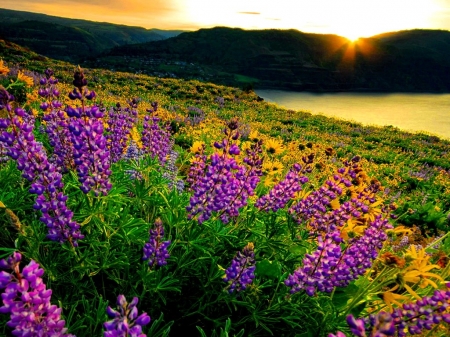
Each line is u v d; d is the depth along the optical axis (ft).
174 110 74.64
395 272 8.45
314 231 10.45
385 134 108.99
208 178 8.52
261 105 132.98
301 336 8.29
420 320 6.61
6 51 155.33
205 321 8.74
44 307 4.51
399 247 13.91
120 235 8.52
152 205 10.13
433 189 49.88
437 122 294.25
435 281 9.81
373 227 9.59
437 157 83.56
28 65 124.98
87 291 7.92
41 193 6.70
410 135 116.88
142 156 11.86
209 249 8.92
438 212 30.07
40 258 7.59
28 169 6.74
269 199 10.09
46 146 12.54
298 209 10.58
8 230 8.16
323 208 10.36
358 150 73.61
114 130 11.69
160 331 6.66
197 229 9.09
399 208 31.45
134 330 3.90
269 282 9.16
